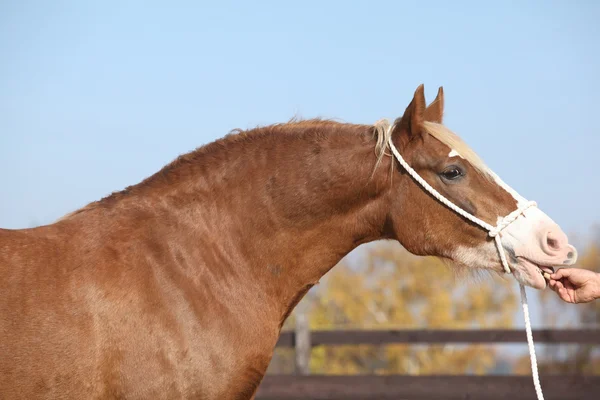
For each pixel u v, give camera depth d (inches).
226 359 165.2
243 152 182.7
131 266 163.3
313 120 191.8
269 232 177.6
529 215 177.3
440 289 1347.2
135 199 174.7
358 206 183.3
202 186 178.1
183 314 163.0
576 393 418.6
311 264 182.5
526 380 424.2
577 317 903.7
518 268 176.4
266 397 431.5
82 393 154.3
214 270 170.6
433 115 190.7
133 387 157.1
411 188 181.6
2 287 155.6
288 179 179.3
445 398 427.5
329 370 1146.0
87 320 156.2
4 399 150.6
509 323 1316.4
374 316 1328.7
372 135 185.8
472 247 180.1
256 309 172.9
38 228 168.9
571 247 173.8
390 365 1162.6
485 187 178.7
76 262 161.9
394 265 1380.4
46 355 152.7
